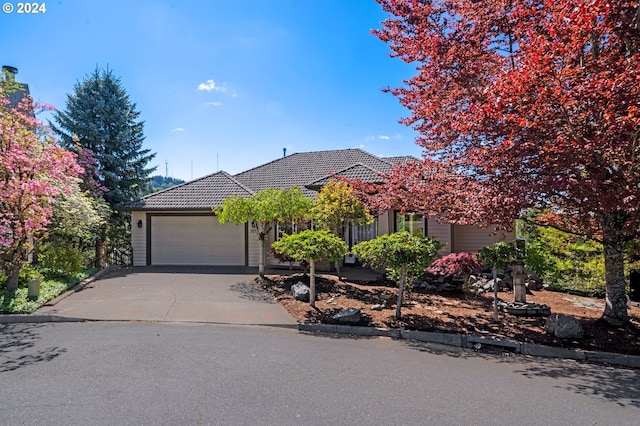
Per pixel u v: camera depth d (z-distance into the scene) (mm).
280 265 14828
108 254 17547
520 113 5383
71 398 3893
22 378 4434
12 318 7344
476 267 7918
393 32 8234
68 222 11070
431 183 7762
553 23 5469
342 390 4254
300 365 5074
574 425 3539
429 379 4691
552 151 5270
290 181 17375
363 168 14375
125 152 21453
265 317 7621
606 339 6316
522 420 3617
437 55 7266
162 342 5984
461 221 7023
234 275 12562
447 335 6547
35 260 12094
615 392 4418
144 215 15594
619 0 5121
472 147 6965
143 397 3938
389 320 7395
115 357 5230
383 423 3480
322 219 10836
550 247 12094
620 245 6859
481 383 4602
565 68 5258
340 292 9711
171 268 14367
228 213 10797
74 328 6836
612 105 4863
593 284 10461
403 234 7781
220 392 4105
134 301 8836
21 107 9867
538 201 6031
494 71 7113
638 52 5816
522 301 8094
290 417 3561
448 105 7484
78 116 19781
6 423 3354
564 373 5105
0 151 8539
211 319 7469
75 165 9992
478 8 7012
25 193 8766
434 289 10195
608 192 5266
